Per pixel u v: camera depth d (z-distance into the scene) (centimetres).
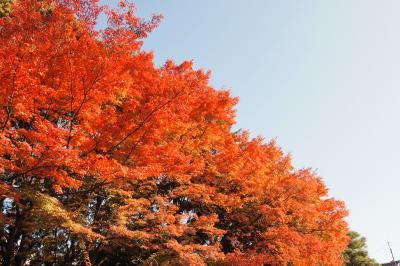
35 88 881
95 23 1312
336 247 1969
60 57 998
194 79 1216
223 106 1445
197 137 1423
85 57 1002
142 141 1029
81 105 973
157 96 1081
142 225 1281
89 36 1177
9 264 1171
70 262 1312
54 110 1012
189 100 1213
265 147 1900
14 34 1076
